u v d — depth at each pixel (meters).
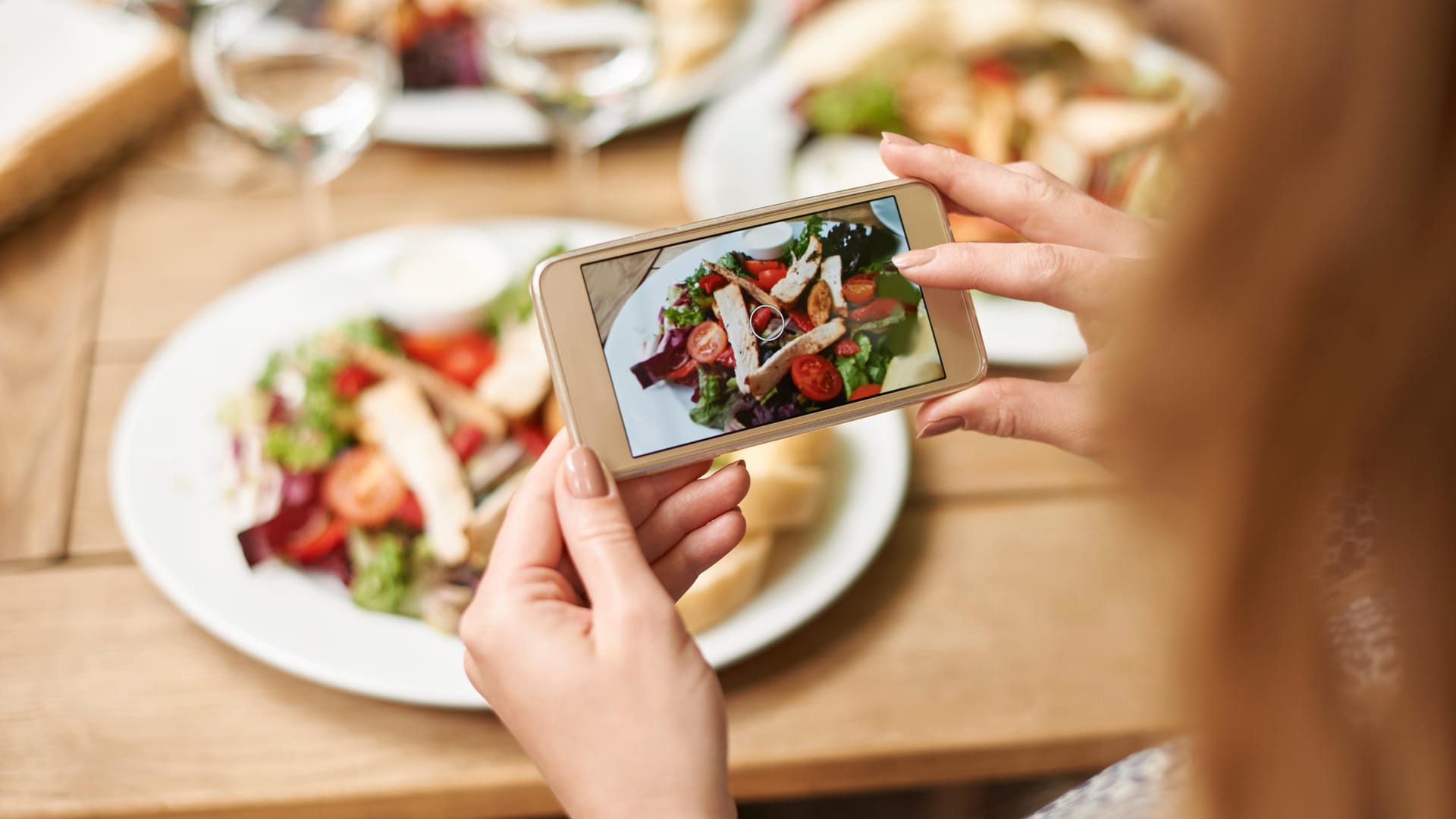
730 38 1.19
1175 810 0.63
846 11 1.21
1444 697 0.52
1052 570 0.84
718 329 0.68
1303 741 0.53
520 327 0.93
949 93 1.13
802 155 1.11
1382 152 0.44
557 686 0.62
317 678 0.78
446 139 1.06
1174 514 0.53
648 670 0.62
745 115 1.12
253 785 0.76
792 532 0.83
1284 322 0.48
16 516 0.86
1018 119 1.12
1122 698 0.79
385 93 0.99
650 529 0.68
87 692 0.79
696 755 0.62
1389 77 0.44
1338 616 0.58
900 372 0.69
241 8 1.06
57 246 1.00
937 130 1.12
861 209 0.68
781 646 0.81
